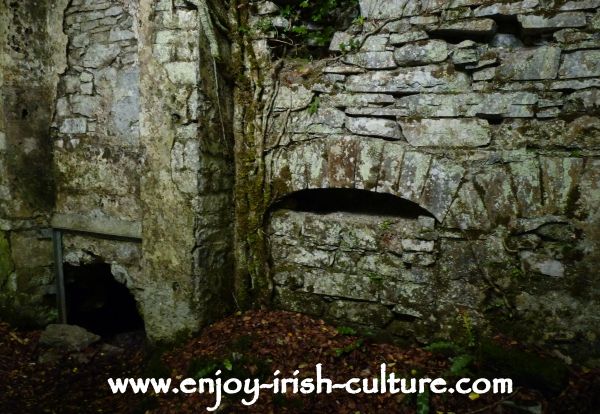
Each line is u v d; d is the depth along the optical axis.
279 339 3.44
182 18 3.43
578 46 2.81
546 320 2.97
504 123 3.02
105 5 3.99
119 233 4.07
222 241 3.86
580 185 2.81
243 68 3.80
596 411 2.63
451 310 3.25
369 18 3.36
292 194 3.75
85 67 4.14
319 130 3.54
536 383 2.76
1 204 4.35
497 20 3.06
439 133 3.18
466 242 3.16
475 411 2.71
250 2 3.74
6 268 4.46
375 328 3.53
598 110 2.79
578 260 2.86
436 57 3.16
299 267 3.76
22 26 4.16
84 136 4.21
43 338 4.26
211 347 3.49
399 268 3.40
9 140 4.21
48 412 3.37
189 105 3.46
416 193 3.25
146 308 3.89
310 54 3.87
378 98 3.34
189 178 3.53
